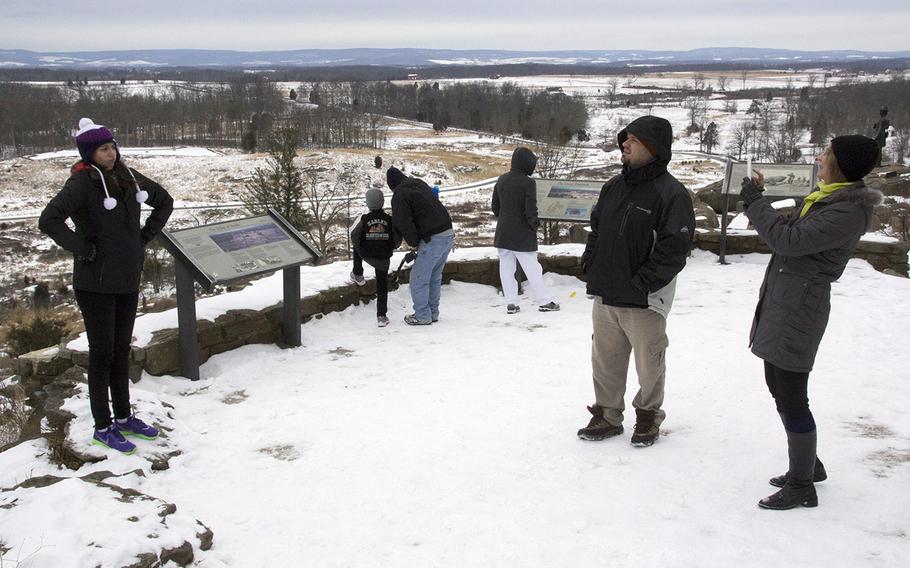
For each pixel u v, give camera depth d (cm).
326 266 928
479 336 773
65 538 335
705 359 658
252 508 419
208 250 641
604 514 393
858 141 359
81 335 636
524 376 638
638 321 461
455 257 977
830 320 765
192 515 403
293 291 723
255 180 3897
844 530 361
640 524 379
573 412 551
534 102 16575
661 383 473
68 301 3484
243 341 712
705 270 1025
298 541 380
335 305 833
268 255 680
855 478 417
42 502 367
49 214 424
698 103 19062
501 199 848
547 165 6053
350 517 404
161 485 450
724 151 11438
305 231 3419
